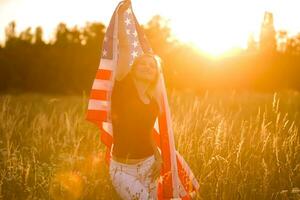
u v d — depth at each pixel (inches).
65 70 2103.8
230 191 202.1
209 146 237.0
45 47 2326.5
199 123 274.7
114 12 176.2
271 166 225.8
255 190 206.7
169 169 187.0
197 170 224.5
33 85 2140.7
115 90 167.6
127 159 164.6
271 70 1940.2
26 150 274.5
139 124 163.6
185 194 193.5
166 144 187.9
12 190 199.5
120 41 176.7
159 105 169.9
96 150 279.1
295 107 517.3
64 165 239.1
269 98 659.4
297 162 229.1
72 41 2361.0
